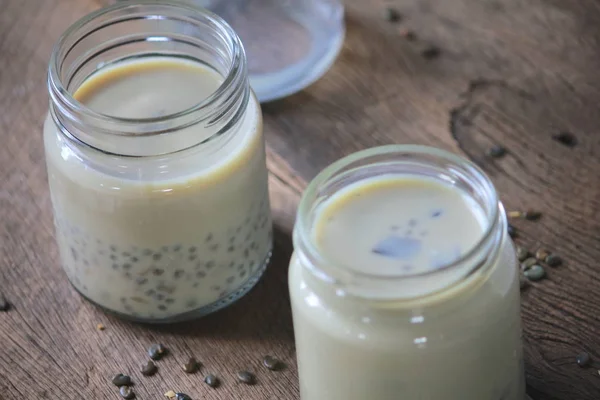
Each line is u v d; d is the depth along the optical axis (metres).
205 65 0.58
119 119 0.53
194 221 0.54
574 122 0.62
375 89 0.65
